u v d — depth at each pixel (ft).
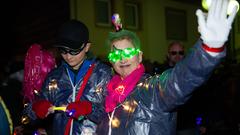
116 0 25.12
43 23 24.54
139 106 6.12
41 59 9.34
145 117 6.01
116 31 6.92
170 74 5.55
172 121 5.98
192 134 11.34
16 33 26.73
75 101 7.61
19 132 10.69
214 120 13.84
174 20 29.37
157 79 5.97
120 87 6.43
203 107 11.76
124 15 25.58
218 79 12.66
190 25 30.78
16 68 12.22
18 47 26.61
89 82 7.91
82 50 7.86
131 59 6.45
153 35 27.35
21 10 26.16
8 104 10.94
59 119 7.93
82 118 7.38
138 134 6.00
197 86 5.20
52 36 23.90
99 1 24.32
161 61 27.84
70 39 7.65
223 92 16.28
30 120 8.36
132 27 26.05
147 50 26.81
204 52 4.91
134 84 6.32
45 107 7.59
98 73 7.95
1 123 5.85
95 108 7.55
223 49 4.85
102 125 6.68
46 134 9.09
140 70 6.46
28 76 9.23
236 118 16.35
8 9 26.78
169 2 28.81
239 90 16.65
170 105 5.64
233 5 4.66
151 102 5.97
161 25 28.04
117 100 6.43
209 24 4.70
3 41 26.84
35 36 25.14
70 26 7.79
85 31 7.95
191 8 30.86
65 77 8.14
